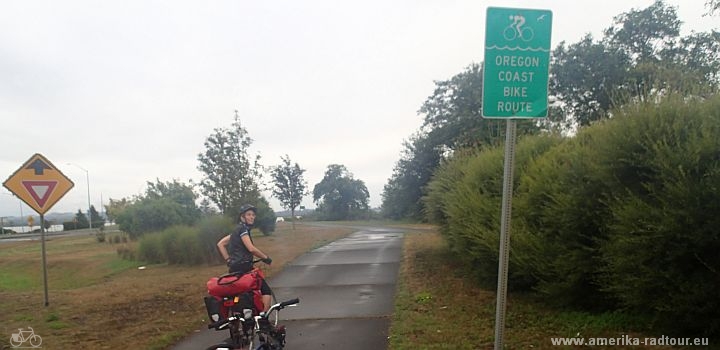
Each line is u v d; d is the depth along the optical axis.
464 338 5.70
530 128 12.72
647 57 25.78
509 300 7.59
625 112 5.96
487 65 3.72
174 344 6.25
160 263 19.03
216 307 4.61
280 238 27.39
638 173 5.59
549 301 7.04
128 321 7.60
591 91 26.16
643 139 5.53
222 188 20.23
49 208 9.41
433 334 5.90
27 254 29.64
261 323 4.41
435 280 9.75
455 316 6.77
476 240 7.83
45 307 8.88
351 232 31.69
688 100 5.54
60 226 72.06
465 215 8.87
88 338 6.59
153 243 19.64
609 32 27.69
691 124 5.25
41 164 9.44
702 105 5.30
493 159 8.82
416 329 6.14
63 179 9.60
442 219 12.25
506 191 3.90
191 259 17.25
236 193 20.14
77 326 7.31
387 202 58.44
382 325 6.56
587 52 26.03
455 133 32.97
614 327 5.78
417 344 5.50
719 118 4.99
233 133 20.64
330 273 11.59
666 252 4.93
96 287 12.22
